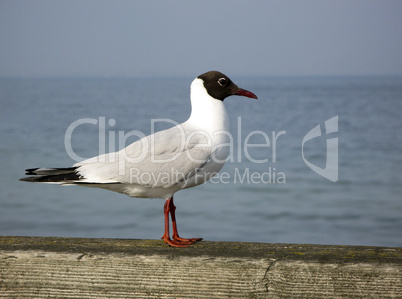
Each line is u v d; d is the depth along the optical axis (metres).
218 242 4.68
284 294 3.61
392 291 3.51
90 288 3.77
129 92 125.31
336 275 3.57
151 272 3.74
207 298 3.69
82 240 4.46
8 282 3.82
